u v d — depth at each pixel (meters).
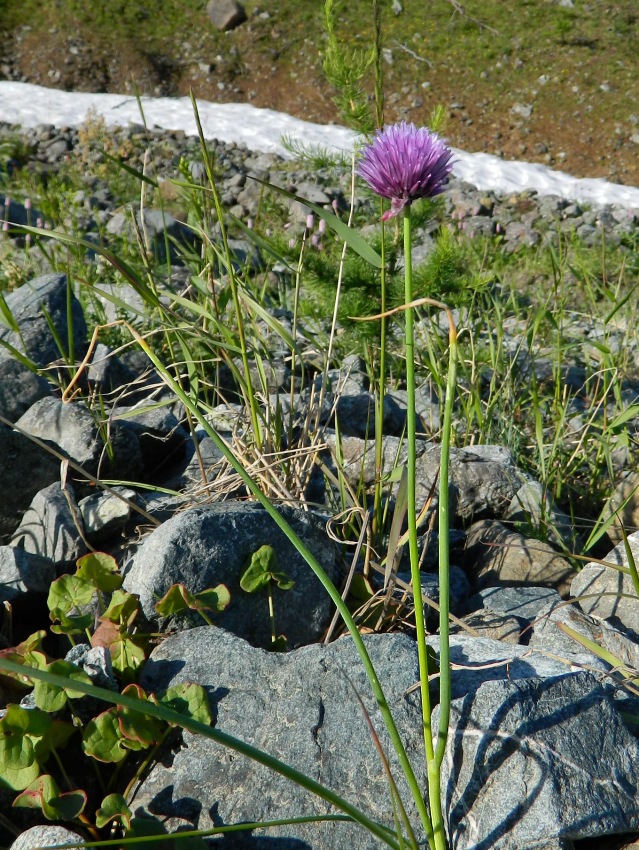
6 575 0.61
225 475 0.70
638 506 0.79
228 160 3.32
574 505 0.87
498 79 4.18
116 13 4.44
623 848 0.45
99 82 4.16
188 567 0.57
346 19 4.46
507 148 3.85
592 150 3.80
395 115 4.09
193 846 0.45
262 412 0.75
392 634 0.53
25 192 2.44
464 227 2.40
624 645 0.58
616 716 0.48
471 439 0.95
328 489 0.74
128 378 0.94
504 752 0.46
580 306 1.55
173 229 2.00
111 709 0.49
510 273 1.99
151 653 0.55
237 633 0.58
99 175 3.05
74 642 0.57
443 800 0.46
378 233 0.95
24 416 0.75
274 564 0.59
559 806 0.44
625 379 1.21
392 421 0.97
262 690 0.51
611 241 2.57
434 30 4.40
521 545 0.73
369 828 0.39
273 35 4.39
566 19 4.39
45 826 0.45
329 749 0.48
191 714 0.50
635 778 0.46
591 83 4.09
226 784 0.48
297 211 2.11
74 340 0.93
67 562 0.64
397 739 0.42
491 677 0.52
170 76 4.25
